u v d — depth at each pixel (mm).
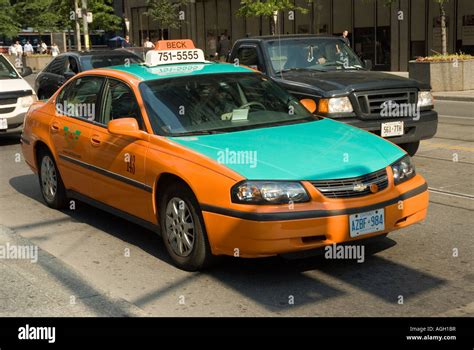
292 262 5379
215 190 4797
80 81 6906
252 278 5066
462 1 25859
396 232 6098
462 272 5059
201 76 6215
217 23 37594
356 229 4793
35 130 7418
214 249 4922
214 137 5367
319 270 5195
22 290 4973
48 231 6562
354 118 8477
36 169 7617
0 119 12008
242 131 5551
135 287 4984
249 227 4621
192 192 5023
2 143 12680
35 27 46031
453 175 8500
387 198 4973
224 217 4742
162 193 5398
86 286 5031
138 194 5621
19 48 43781
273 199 4633
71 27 41844
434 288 4758
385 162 5152
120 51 14875
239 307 4539
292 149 5121
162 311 4516
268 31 34406
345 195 4805
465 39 25938
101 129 6195
